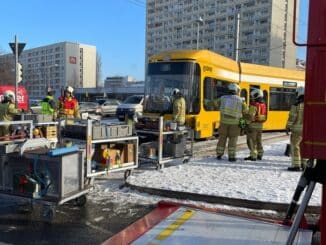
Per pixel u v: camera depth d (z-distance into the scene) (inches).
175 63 623.5
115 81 4515.3
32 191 243.8
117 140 323.9
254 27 4136.3
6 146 253.1
